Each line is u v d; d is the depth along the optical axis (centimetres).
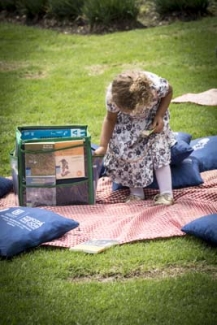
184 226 557
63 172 632
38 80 1095
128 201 649
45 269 512
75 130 646
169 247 541
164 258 523
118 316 450
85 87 1048
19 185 629
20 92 1035
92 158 637
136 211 619
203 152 714
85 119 908
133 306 460
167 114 648
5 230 545
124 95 595
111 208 627
